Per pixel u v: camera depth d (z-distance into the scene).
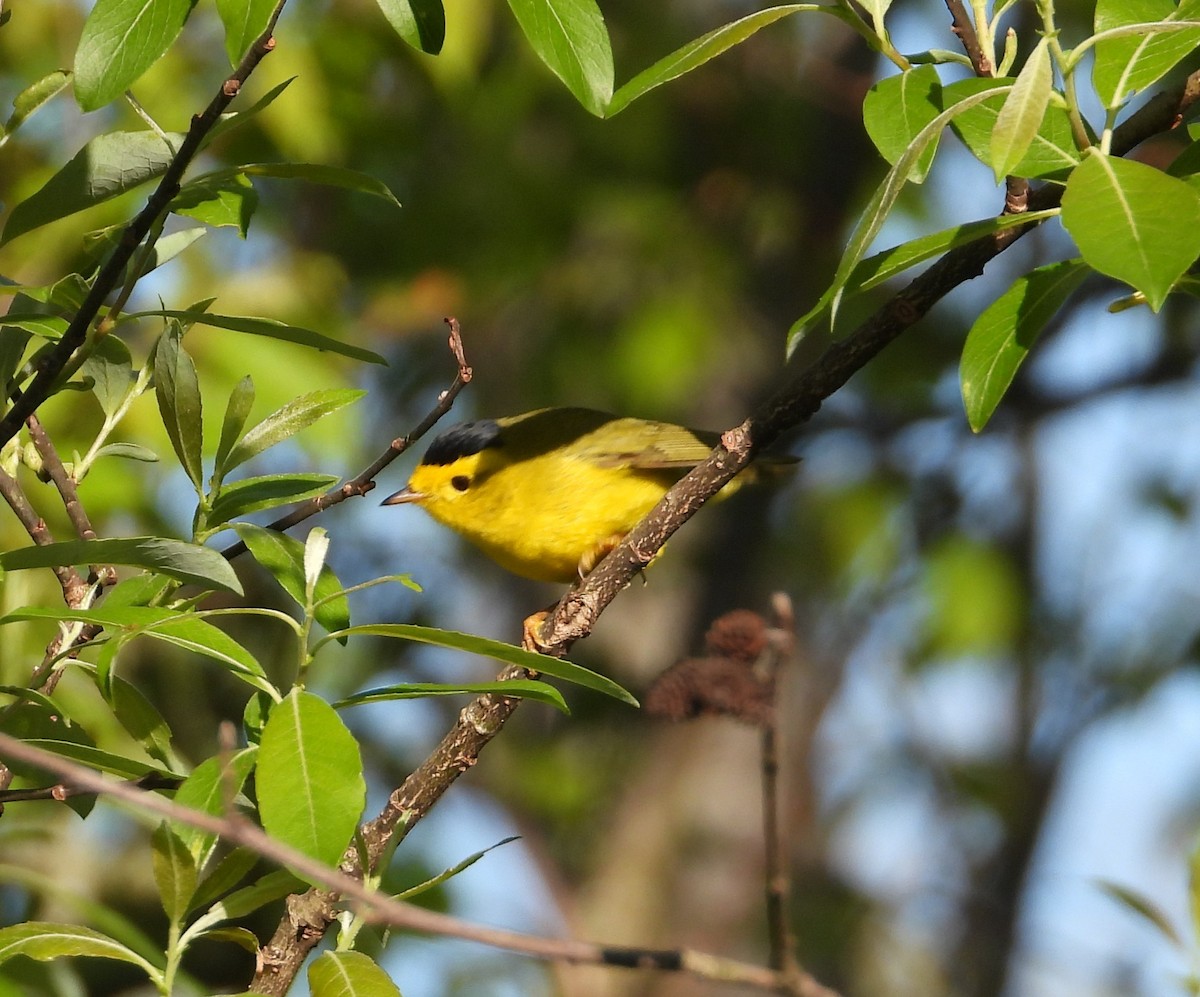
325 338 5.39
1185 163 5.30
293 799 4.32
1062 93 5.05
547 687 4.85
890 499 17.89
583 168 15.84
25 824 8.43
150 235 5.76
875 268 5.07
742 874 15.14
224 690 11.68
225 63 11.27
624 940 14.58
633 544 6.24
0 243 5.43
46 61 11.02
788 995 4.96
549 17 5.17
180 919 4.93
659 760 15.45
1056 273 5.33
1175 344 16.53
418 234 14.88
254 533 5.61
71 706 7.75
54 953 4.85
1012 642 17.50
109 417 5.98
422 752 13.99
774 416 6.04
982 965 16.73
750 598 15.89
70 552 4.83
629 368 15.87
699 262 16.12
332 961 4.80
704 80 15.98
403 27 5.32
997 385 5.30
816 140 16.28
